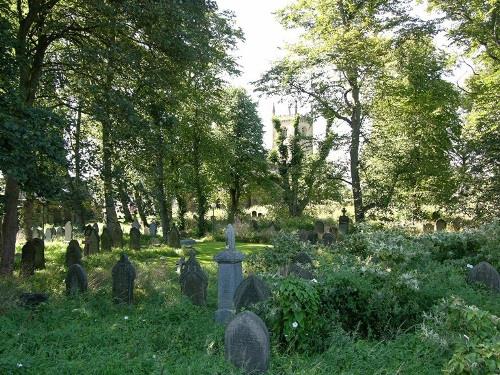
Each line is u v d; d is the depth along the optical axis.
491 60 24.67
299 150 34.62
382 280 8.55
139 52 15.05
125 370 6.09
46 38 15.17
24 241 25.80
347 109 28.50
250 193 42.81
